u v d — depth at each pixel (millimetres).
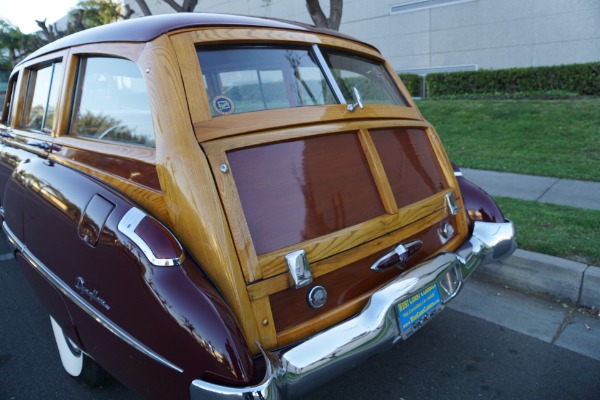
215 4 21312
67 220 2248
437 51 15984
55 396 2783
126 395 2777
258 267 1911
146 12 10445
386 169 2533
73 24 21734
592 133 8031
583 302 3500
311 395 2740
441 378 2842
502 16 14328
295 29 2645
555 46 13500
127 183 2209
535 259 3738
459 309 3578
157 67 2105
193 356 1746
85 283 2129
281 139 2143
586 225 4410
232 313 1809
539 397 2633
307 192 2164
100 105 2570
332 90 2650
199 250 1912
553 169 6637
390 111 2799
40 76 3361
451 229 2867
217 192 1917
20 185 2756
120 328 1981
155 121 2078
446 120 10188
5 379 2939
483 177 6555
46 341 3359
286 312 2008
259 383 1715
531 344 3113
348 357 1996
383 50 17359
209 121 2039
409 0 16266
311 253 2064
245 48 2381
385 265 2352
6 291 4105
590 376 2783
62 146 2766
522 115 9625
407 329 2262
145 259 1852
